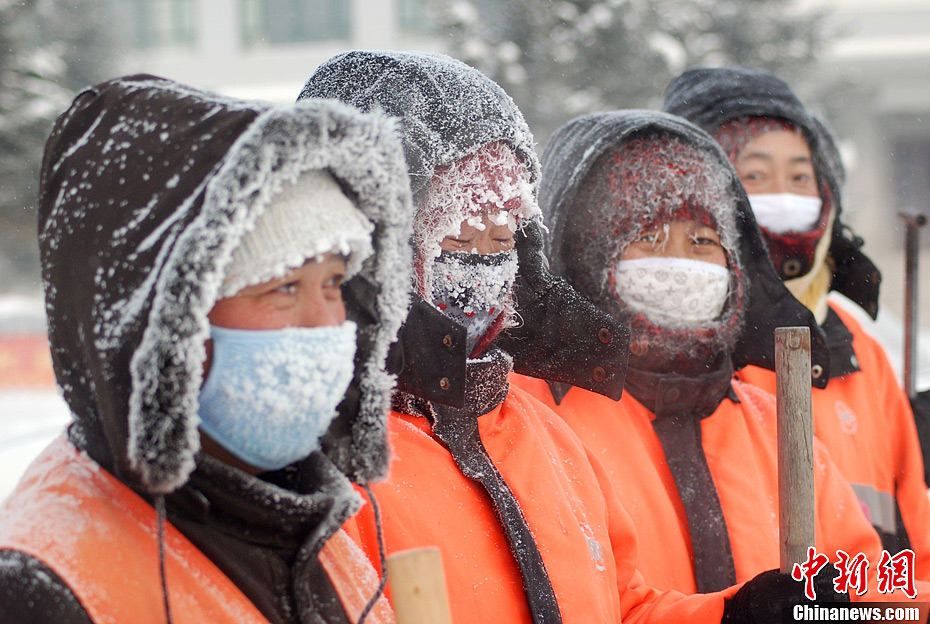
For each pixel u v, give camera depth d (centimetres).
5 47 1638
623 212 212
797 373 151
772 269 225
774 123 273
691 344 212
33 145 1655
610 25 1431
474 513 154
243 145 97
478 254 164
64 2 1961
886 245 2528
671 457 207
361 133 110
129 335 97
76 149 108
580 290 217
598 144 214
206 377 105
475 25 1470
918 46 2639
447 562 147
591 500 170
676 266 210
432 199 159
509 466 161
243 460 109
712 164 217
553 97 1410
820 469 217
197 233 95
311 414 107
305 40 2969
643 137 216
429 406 159
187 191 100
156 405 96
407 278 126
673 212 211
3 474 307
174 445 96
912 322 288
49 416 1087
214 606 103
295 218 104
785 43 1605
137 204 101
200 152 101
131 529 102
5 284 2111
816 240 270
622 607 173
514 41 1427
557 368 189
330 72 173
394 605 104
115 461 99
